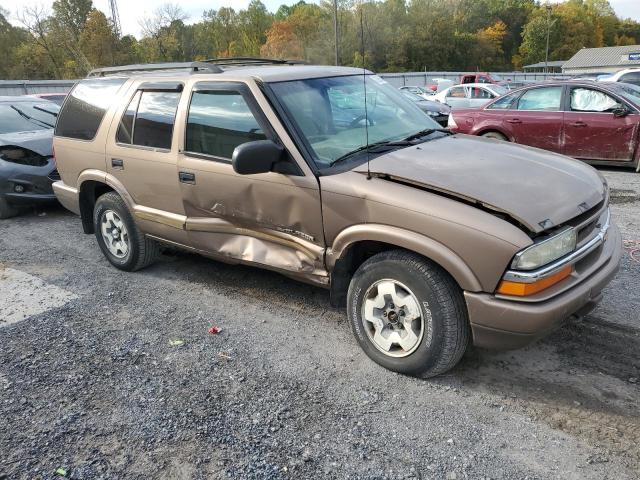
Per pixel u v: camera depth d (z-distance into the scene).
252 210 3.76
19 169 7.20
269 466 2.61
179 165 4.16
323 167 3.41
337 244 3.35
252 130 3.68
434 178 3.09
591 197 3.18
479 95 20.38
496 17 89.69
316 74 4.08
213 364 3.53
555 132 9.19
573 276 2.99
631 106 8.52
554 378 3.22
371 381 3.27
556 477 2.47
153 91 4.45
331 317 4.12
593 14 99.56
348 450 2.70
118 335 3.97
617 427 2.78
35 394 3.27
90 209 5.47
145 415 3.03
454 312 2.98
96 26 53.28
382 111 4.10
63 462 2.70
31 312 4.42
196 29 74.25
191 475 2.58
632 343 3.53
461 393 3.12
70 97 5.35
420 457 2.63
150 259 5.09
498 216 2.84
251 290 4.67
